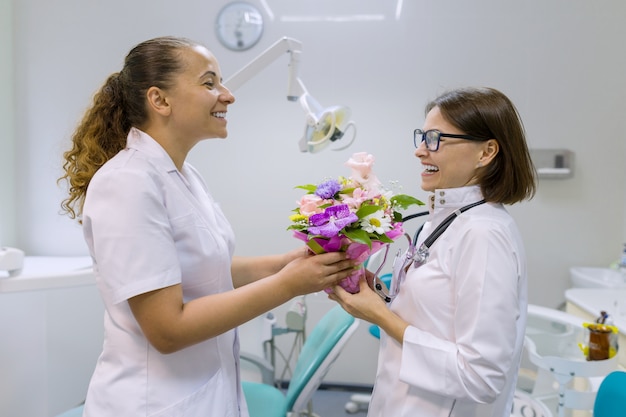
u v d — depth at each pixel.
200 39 2.53
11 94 2.56
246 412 1.11
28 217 2.63
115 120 0.99
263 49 2.51
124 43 2.55
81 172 0.96
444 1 2.42
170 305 0.84
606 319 1.63
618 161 2.41
